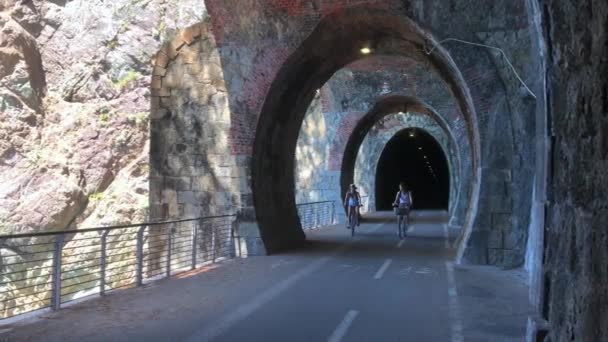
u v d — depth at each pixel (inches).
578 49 164.1
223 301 352.2
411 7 529.0
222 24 609.0
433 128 1407.5
